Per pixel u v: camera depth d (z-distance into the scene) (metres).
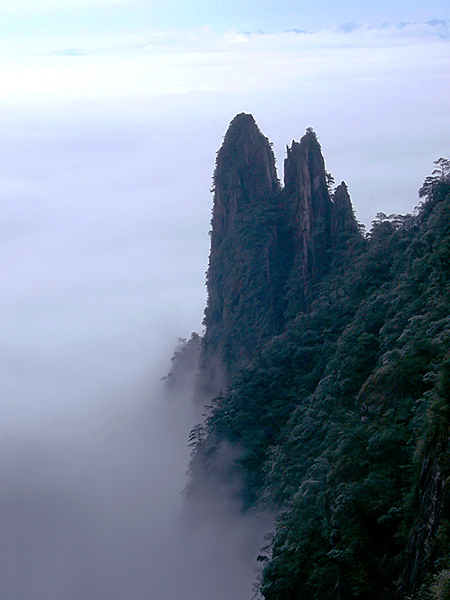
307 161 129.25
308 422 80.19
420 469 46.97
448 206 86.00
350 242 121.44
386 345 75.00
